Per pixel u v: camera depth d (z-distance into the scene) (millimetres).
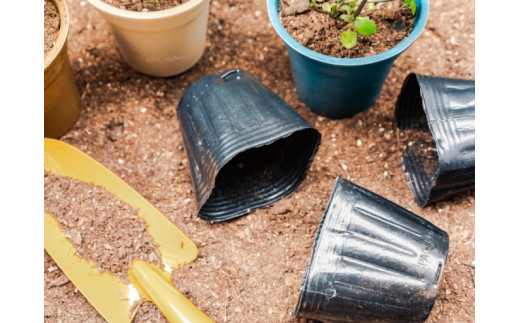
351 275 494
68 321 532
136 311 528
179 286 546
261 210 579
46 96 566
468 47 638
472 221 572
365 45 557
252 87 571
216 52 651
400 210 524
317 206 578
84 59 639
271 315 540
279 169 597
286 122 544
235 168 598
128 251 547
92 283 536
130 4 567
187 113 570
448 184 556
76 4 656
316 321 536
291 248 564
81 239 545
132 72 639
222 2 670
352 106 607
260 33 659
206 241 567
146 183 592
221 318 538
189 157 572
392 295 496
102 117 618
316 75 575
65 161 575
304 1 570
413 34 547
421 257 500
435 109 550
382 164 600
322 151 606
